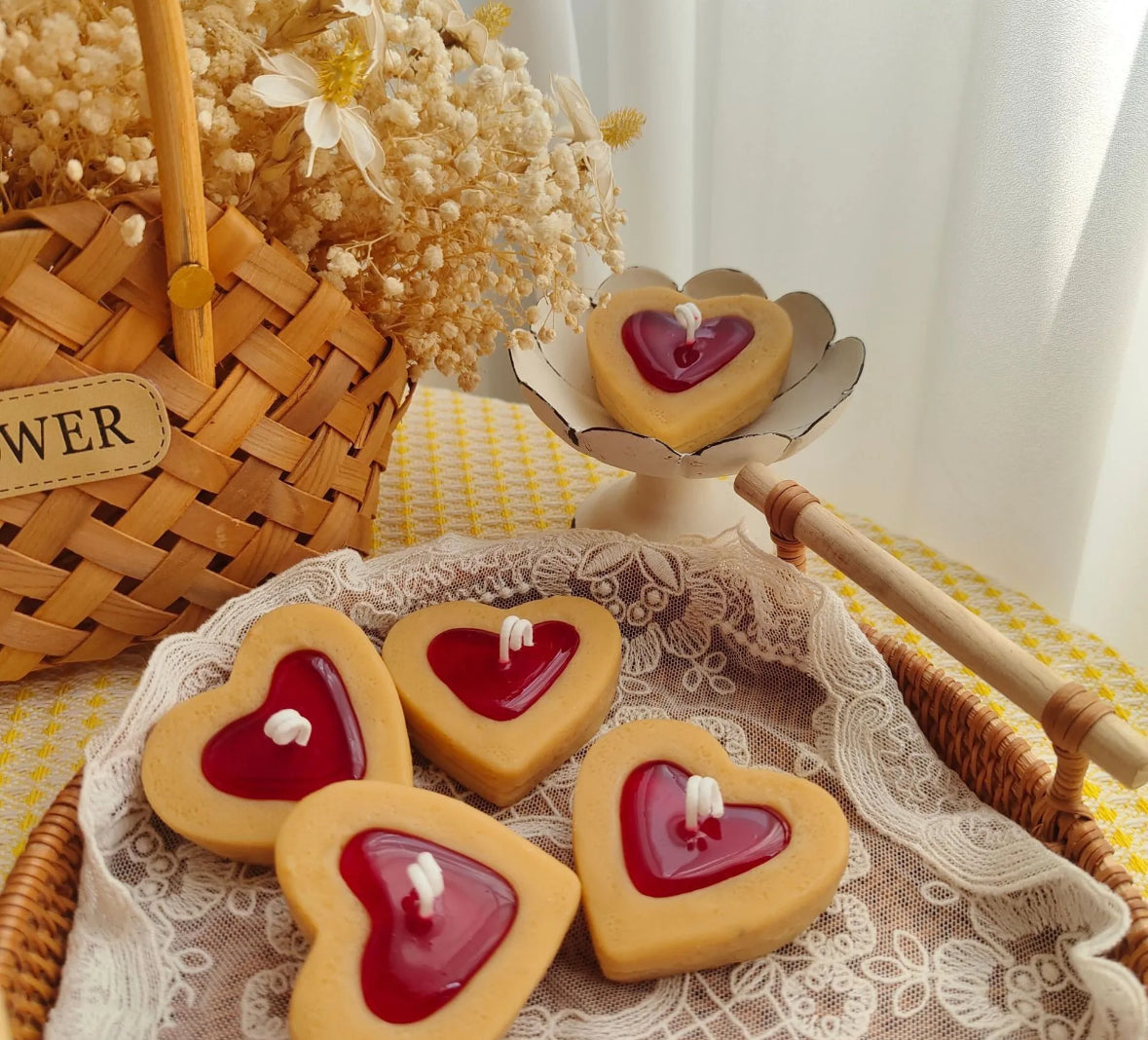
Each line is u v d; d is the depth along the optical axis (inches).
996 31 17.3
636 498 17.5
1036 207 17.7
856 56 19.4
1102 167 16.8
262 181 13.9
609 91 21.9
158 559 14.1
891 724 13.7
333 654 13.7
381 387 15.1
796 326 17.8
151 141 12.9
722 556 14.8
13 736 14.8
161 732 13.1
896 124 19.5
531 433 20.7
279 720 12.8
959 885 12.7
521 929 11.7
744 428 16.9
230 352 13.5
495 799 13.5
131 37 12.1
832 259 21.0
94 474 13.3
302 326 13.8
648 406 16.3
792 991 12.1
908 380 21.0
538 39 21.5
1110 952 11.6
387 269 15.2
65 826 12.3
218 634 13.9
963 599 17.4
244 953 12.3
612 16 21.0
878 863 13.0
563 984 12.2
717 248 22.4
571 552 15.1
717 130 21.3
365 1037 11.0
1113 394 18.0
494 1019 11.2
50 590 13.8
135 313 12.9
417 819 12.3
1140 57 16.1
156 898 12.6
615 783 13.0
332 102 12.6
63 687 15.4
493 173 14.4
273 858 12.7
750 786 12.9
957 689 13.7
